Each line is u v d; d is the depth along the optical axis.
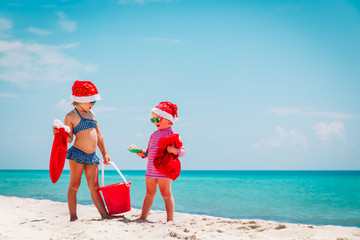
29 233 3.48
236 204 9.39
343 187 20.45
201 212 7.58
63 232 3.54
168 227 3.85
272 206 8.95
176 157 4.34
